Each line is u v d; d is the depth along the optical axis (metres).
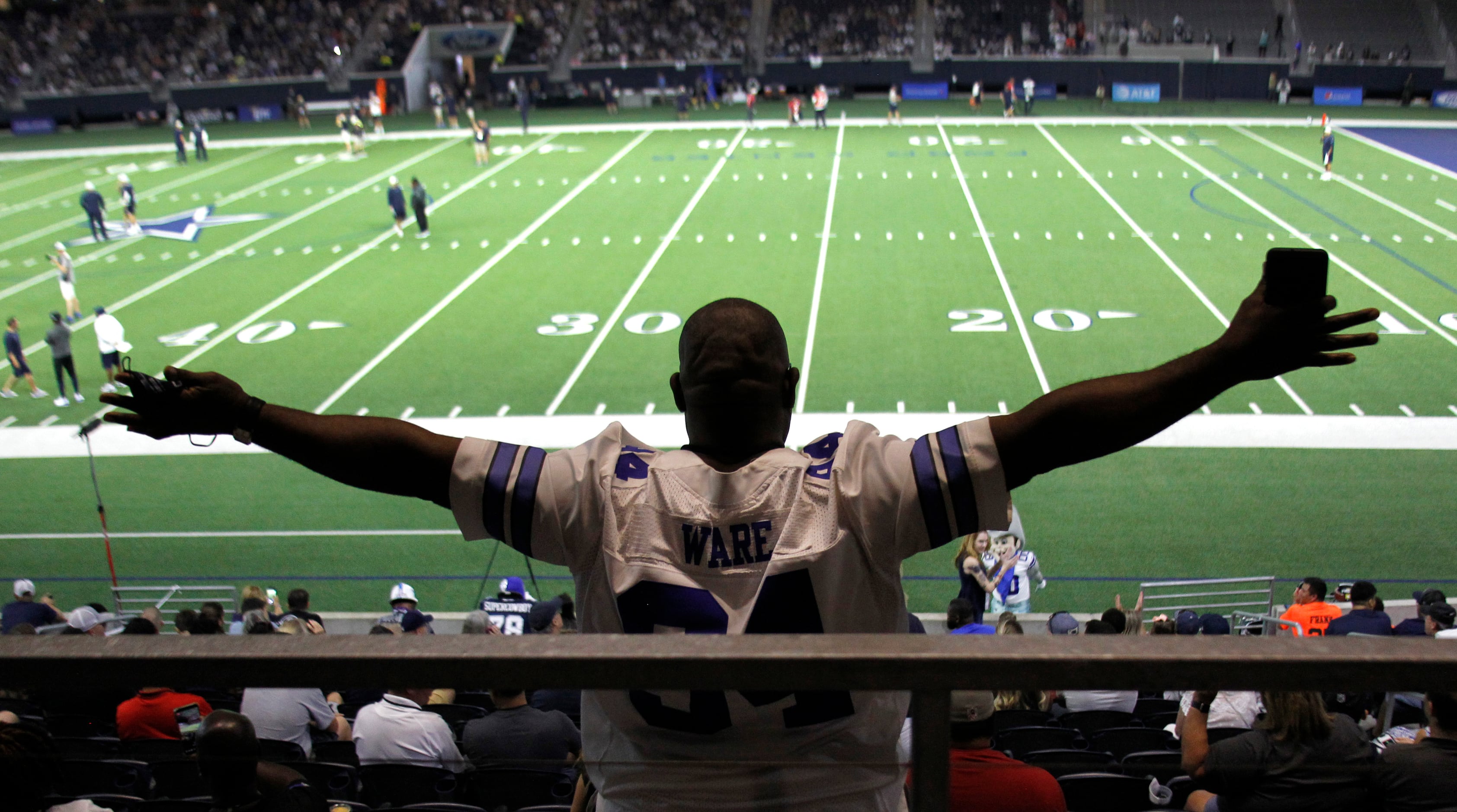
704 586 1.71
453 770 4.16
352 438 1.76
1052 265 26.36
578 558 1.79
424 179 39.75
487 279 26.73
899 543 1.70
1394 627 9.45
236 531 15.45
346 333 23.22
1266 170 36.66
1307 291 1.54
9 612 10.63
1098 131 45.59
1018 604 12.49
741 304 1.93
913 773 1.44
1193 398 1.61
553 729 5.50
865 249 28.27
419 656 1.40
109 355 20.48
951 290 24.67
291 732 6.22
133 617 10.20
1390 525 14.52
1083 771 2.03
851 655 1.36
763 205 33.44
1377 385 18.81
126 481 17.03
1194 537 14.44
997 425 1.66
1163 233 29.05
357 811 3.92
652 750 1.72
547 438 17.72
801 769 1.68
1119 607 10.11
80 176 43.62
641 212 33.22
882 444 1.74
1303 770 2.63
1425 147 40.50
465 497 1.76
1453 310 22.44
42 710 5.04
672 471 1.77
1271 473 16.03
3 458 17.92
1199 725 4.34
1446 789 2.41
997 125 48.31
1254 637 1.39
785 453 1.80
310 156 46.03
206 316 24.70
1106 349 20.86
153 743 5.61
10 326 20.25
